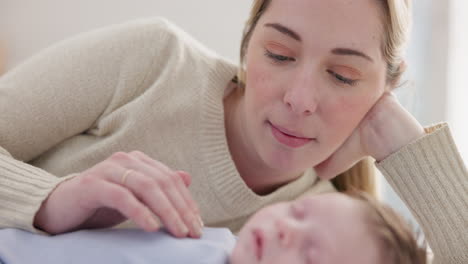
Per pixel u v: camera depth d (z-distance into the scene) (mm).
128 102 1172
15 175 902
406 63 1144
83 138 1197
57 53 1189
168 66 1188
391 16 996
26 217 840
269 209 863
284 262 775
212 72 1218
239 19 2432
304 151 1060
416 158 1127
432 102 2291
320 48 966
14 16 2430
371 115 1177
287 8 978
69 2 2426
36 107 1108
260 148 1079
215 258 790
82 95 1140
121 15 2432
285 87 1001
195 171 1183
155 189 819
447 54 2281
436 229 1102
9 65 2424
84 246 780
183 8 2432
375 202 897
